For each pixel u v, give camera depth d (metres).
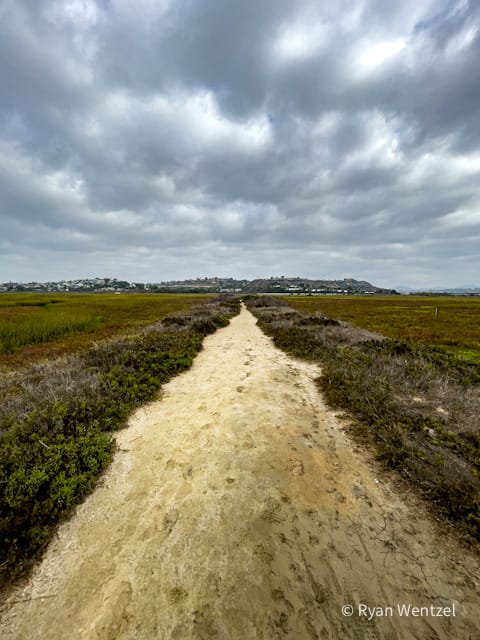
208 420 5.36
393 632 2.05
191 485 3.60
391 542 2.75
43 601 2.29
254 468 3.92
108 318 26.72
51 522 3.02
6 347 13.34
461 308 42.88
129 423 5.26
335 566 2.52
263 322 20.77
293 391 6.85
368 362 8.40
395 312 35.88
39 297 67.31
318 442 4.57
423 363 8.26
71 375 7.12
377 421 4.93
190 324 17.48
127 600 2.27
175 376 8.09
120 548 2.73
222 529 2.92
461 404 5.69
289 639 2.01
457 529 2.88
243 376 8.05
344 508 3.19
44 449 3.97
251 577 2.43
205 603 2.24
